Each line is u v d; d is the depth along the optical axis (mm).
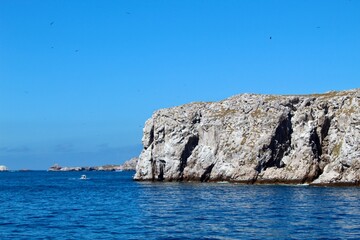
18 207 88375
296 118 157125
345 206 80812
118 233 54469
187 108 181750
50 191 142375
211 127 171625
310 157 147000
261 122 158875
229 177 160750
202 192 118938
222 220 64312
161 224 61281
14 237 52656
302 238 49781
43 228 59062
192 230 55906
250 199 96625
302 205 83250
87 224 62281
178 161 175750
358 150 135625
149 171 186000
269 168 153500
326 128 153250
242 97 174750
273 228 56656
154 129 186625
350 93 157125
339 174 137500
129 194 119625
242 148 159375
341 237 50188
